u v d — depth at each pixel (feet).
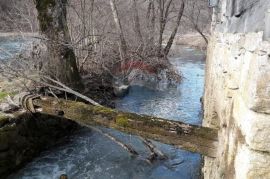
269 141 6.18
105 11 46.70
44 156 24.34
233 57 9.46
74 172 22.35
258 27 6.47
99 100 33.76
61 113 18.98
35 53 28.55
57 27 27.58
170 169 22.62
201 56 74.18
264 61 5.98
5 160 20.92
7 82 27.40
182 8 54.13
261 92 6.11
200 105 37.96
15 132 21.74
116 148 25.84
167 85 46.03
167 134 13.21
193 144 12.50
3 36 41.98
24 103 21.42
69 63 28.81
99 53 38.11
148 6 54.54
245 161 6.59
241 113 7.38
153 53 48.91
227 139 9.34
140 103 37.93
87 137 27.78
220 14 15.71
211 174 12.46
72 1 39.83
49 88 25.23
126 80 42.29
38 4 27.50
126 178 21.62
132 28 51.06
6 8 47.78
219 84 13.26
